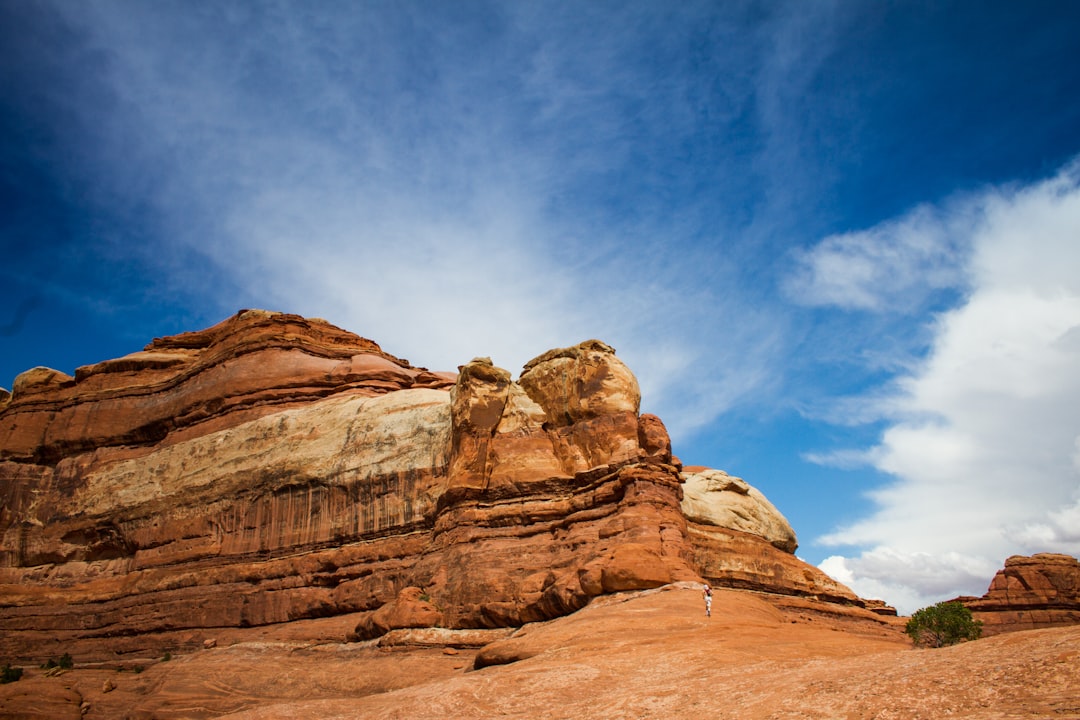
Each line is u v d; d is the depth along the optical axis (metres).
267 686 42.94
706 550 57.94
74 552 72.25
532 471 51.28
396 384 69.88
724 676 22.70
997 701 14.88
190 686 44.31
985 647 18.34
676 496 47.75
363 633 48.78
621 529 44.31
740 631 30.59
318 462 61.69
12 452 79.75
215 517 64.75
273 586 57.97
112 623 63.09
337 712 29.12
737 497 65.00
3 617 66.75
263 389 70.81
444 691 26.83
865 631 57.38
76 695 46.97
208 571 61.91
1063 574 88.19
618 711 21.36
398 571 52.69
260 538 61.59
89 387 82.81
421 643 44.47
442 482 55.38
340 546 57.91
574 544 45.62
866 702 16.56
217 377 73.56
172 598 61.62
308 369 71.38
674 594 37.62
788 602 58.09
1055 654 15.97
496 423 54.19
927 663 18.20
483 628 45.06
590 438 50.88
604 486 47.62
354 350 76.31
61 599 67.00
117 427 77.88
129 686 48.53
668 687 22.66
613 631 32.34
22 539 74.94
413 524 55.38
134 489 71.50
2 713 43.50
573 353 54.44
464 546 49.06
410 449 58.12
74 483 76.19
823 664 21.56
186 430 73.06
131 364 82.19
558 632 33.31
